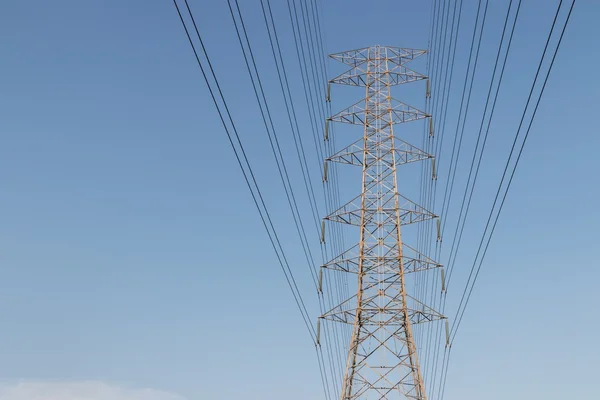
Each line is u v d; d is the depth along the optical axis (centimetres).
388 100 5997
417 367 5112
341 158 5728
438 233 5488
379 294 5378
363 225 5578
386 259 5475
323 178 5625
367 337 5247
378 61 6203
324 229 5494
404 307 5312
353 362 5150
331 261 5444
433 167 5728
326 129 5759
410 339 5194
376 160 5791
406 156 5809
